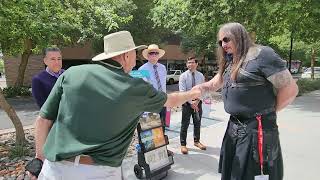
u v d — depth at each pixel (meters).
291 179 4.71
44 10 5.86
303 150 6.11
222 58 2.92
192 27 14.74
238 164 2.71
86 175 2.15
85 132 2.11
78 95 2.11
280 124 8.52
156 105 2.33
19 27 5.77
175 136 7.20
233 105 2.74
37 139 2.34
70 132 2.14
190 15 14.15
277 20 12.71
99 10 7.03
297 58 48.31
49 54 3.93
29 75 26.56
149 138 4.55
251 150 2.66
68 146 2.12
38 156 2.43
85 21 7.65
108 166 2.20
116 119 2.10
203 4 13.45
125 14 17.52
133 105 2.14
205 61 28.25
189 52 27.23
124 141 2.26
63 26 6.41
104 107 2.07
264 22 12.10
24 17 5.57
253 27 11.88
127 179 4.64
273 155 2.67
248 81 2.63
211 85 3.02
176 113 10.18
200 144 6.23
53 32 6.14
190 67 5.86
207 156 5.74
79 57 27.97
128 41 2.29
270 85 2.65
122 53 2.20
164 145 4.70
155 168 4.53
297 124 8.49
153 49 5.57
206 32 15.88
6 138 7.33
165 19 15.30
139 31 22.03
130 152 5.91
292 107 11.55
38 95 3.88
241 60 2.66
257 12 11.39
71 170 2.16
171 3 14.99
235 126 2.77
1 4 5.20
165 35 26.66
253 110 2.65
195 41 23.53
